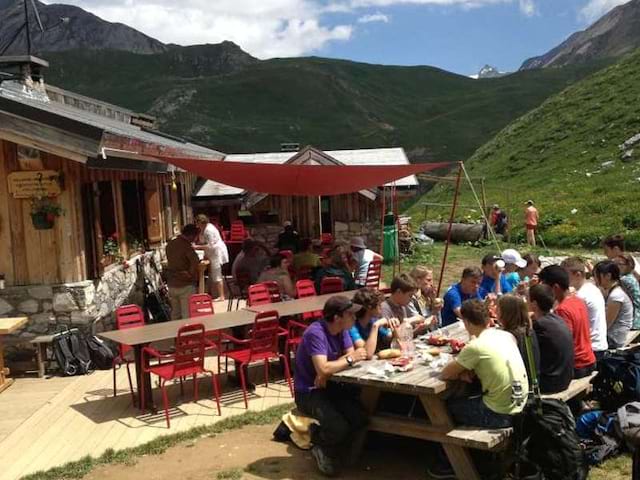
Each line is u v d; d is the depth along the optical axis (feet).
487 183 128.26
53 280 30.71
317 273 37.35
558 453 16.80
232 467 19.34
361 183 42.24
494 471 17.46
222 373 29.63
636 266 30.17
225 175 39.32
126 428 23.38
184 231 35.58
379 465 19.33
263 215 63.72
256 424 22.98
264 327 25.71
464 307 18.17
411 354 20.03
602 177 106.32
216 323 26.68
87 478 19.22
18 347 30.78
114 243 36.01
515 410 17.02
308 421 20.61
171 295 35.63
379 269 42.42
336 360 19.07
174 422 23.76
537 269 32.22
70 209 30.53
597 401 21.17
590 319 23.15
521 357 17.66
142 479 18.89
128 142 33.06
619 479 17.94
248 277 43.27
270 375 29.17
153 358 30.68
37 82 45.96
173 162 35.63
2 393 28.02
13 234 30.50
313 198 62.75
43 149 28.66
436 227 86.58
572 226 84.43
